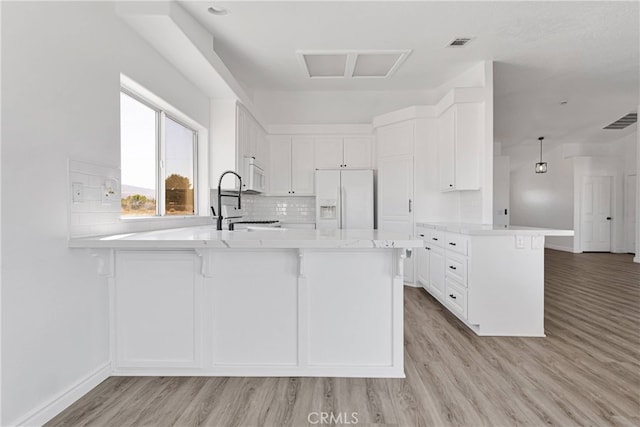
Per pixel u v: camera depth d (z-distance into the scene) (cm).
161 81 284
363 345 209
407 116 447
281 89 512
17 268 152
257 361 211
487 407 177
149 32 249
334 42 348
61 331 176
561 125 677
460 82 442
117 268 211
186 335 211
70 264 182
